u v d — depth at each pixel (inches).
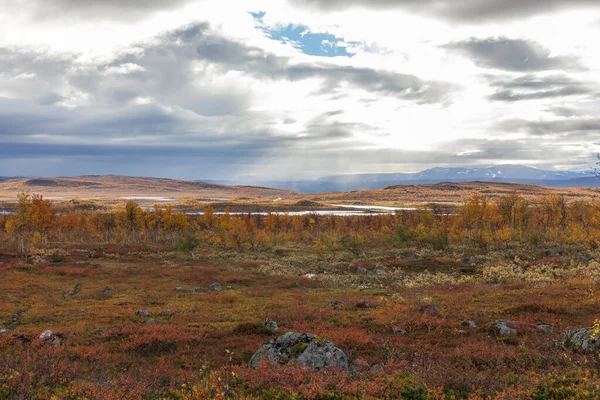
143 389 404.2
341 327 946.7
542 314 1014.4
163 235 4810.5
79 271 2223.2
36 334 886.4
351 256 3294.8
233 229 3929.6
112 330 941.8
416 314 1062.4
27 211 3191.4
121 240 4441.4
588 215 3836.1
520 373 499.2
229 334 896.3
